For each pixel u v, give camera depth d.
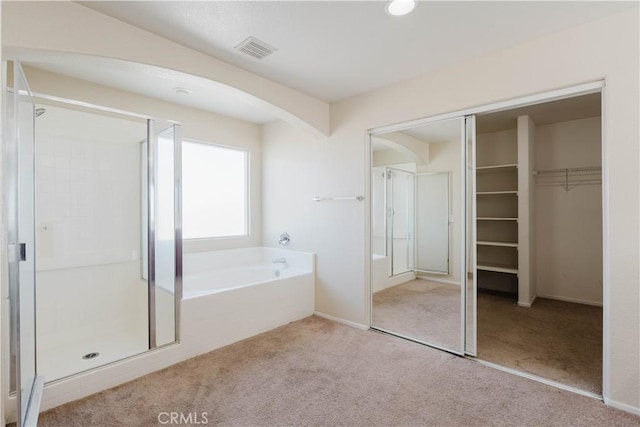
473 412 1.85
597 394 2.00
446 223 2.81
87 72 2.67
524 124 3.76
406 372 2.30
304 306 3.47
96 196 3.17
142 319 3.26
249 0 1.75
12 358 1.54
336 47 2.25
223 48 2.26
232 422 1.77
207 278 3.54
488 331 3.04
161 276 2.57
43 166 2.88
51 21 1.71
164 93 3.14
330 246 3.43
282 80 2.80
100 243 3.19
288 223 3.89
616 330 1.86
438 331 2.87
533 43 2.15
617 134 1.85
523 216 3.80
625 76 1.83
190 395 2.02
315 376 2.25
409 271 3.08
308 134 3.49
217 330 2.70
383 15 1.89
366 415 1.83
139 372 2.24
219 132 3.84
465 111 2.49
